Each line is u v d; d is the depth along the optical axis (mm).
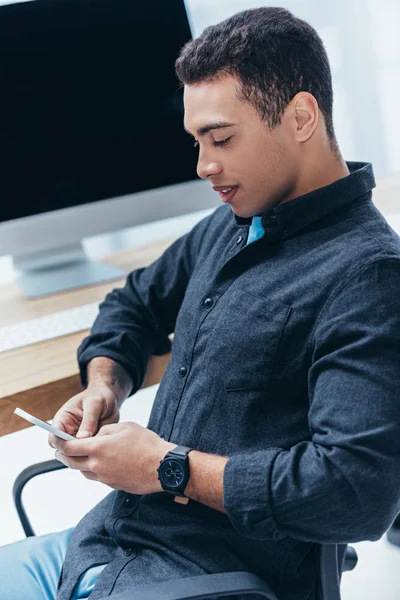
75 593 1142
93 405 1277
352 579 1883
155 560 1104
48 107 1809
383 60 2869
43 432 2316
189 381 1167
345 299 1016
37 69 1788
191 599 916
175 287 1460
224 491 999
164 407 1214
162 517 1140
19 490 1331
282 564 1095
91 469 1098
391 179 2410
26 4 1760
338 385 975
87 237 1887
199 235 1424
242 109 1062
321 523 972
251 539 1076
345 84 2848
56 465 1328
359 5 2791
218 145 1091
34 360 1486
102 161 1871
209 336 1150
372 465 942
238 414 1093
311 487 955
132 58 1862
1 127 1778
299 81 1071
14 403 1371
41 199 1839
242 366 1095
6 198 1811
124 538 1153
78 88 1826
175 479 1040
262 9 1120
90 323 1619
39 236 1848
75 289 1847
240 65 1050
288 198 1134
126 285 1535
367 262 1021
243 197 1119
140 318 1481
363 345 972
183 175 1949
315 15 2744
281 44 1062
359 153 2936
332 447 959
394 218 1997
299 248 1113
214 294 1180
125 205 1901
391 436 943
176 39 1895
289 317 1067
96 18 1820
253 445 1086
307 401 1085
